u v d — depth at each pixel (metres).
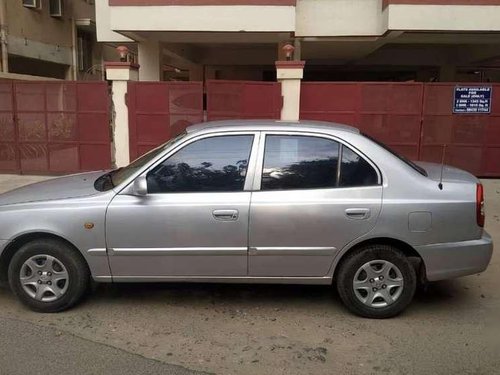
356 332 4.00
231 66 22.23
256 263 4.17
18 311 4.36
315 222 4.08
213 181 4.19
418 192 4.11
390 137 11.31
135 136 11.62
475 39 14.43
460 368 3.46
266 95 11.24
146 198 4.15
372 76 26.03
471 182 4.27
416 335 3.95
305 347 3.75
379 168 4.16
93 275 4.24
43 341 3.81
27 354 3.61
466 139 11.19
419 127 11.22
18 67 20.17
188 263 4.18
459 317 4.29
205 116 11.46
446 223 4.10
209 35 13.43
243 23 12.24
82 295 4.34
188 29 12.32
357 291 4.19
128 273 4.23
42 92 11.53
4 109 11.59
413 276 4.16
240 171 4.19
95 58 26.02
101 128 11.62
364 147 4.20
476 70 22.98
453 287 4.98
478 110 11.05
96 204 4.15
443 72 19.38
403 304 4.18
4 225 4.18
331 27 13.41
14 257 4.22
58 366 3.45
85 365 3.47
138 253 4.16
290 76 11.08
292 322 4.17
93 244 4.16
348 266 4.16
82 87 11.48
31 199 4.33
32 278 4.25
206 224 4.11
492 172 11.25
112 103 11.52
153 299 4.62
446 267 4.16
